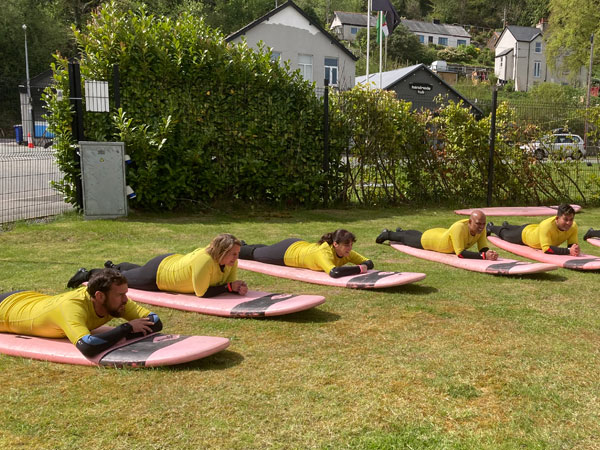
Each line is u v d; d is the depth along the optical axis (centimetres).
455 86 5934
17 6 4469
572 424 310
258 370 377
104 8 1070
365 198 1320
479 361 397
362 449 280
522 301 553
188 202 1157
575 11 4900
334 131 1263
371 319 491
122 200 1041
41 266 671
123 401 328
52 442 283
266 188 1222
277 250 677
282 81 1202
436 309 521
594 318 500
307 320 487
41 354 388
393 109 1291
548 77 7744
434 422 309
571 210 739
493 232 907
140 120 1084
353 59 3331
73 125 1025
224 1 5859
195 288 513
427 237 779
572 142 1380
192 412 316
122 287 404
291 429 299
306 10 9425
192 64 1113
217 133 1145
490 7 11988
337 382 359
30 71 4369
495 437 295
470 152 1339
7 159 1348
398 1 11669
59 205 1169
